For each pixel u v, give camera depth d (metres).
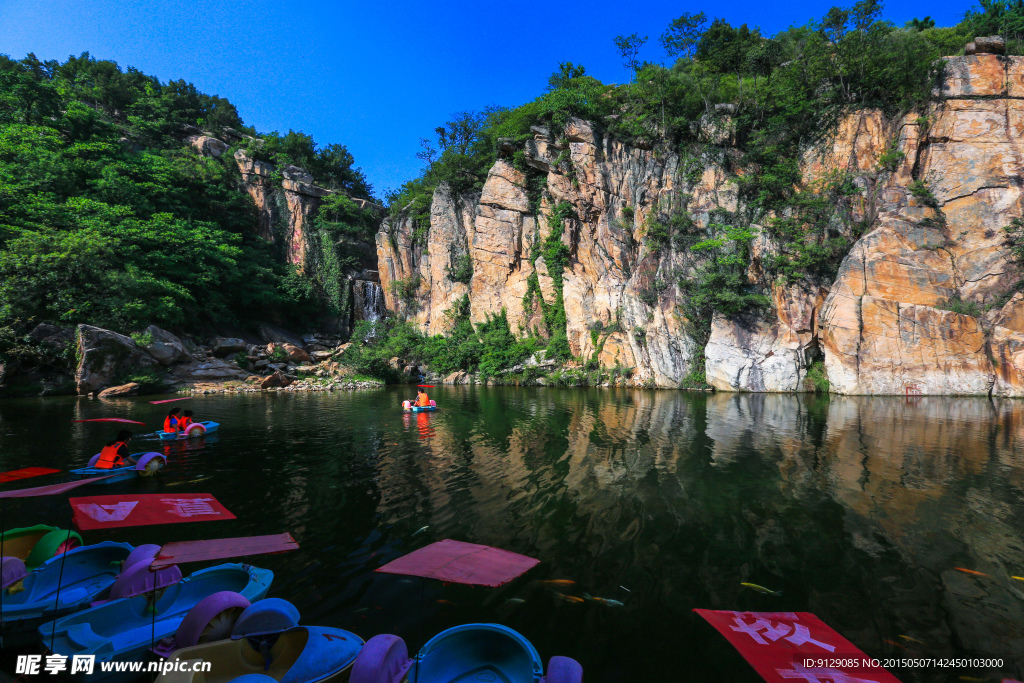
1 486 9.42
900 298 26.86
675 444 13.47
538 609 5.07
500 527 7.36
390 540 6.86
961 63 28.67
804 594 5.38
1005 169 27.22
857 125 31.48
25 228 32.97
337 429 16.25
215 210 53.56
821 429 15.60
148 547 5.02
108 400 25.47
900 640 4.54
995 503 8.25
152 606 4.65
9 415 19.12
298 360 43.16
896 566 6.02
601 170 37.97
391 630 4.64
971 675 4.05
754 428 15.98
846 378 27.30
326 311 55.00
